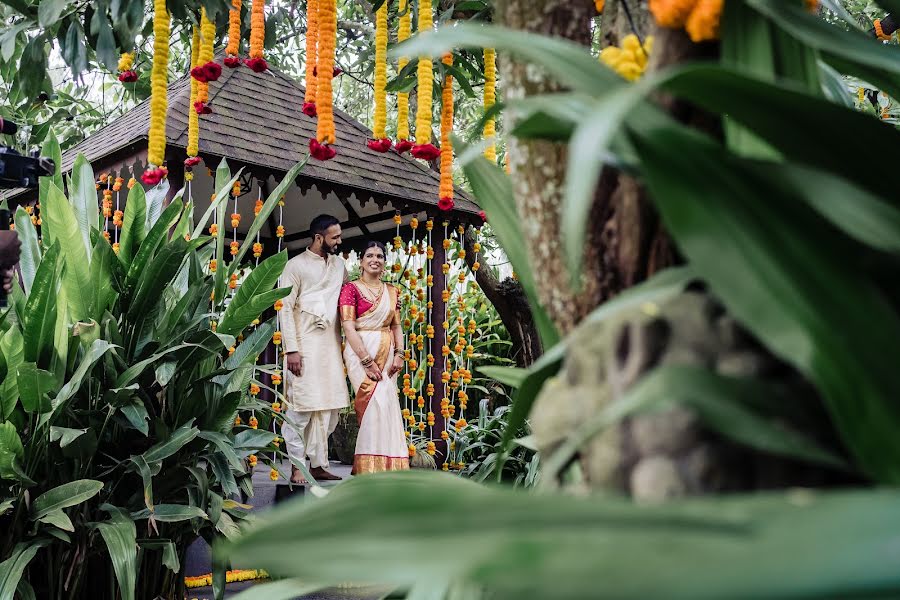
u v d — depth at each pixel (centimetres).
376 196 500
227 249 707
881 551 26
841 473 45
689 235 45
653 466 46
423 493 32
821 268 44
